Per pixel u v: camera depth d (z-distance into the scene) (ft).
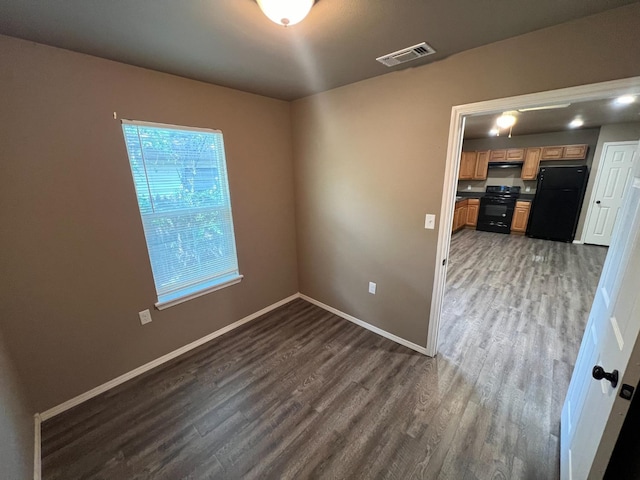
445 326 8.87
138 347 7.00
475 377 6.68
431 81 6.13
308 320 9.59
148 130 6.47
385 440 5.16
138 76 6.12
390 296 8.16
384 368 7.09
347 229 8.83
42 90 5.04
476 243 18.76
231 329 9.06
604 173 16.84
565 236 18.51
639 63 4.01
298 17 3.72
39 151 5.15
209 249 8.16
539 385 6.38
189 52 5.41
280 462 4.83
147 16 4.10
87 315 6.12
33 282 5.36
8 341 5.11
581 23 4.32
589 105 11.16
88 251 5.96
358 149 7.90
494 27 4.61
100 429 5.54
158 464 4.85
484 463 4.71
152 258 7.00
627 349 2.69
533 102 4.97
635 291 2.83
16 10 3.82
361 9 4.02
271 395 6.30
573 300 10.44
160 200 6.94
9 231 5.01
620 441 3.09
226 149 7.97
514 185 21.89
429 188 6.72
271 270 10.07
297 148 9.63
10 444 3.98
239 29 4.55
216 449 5.09
